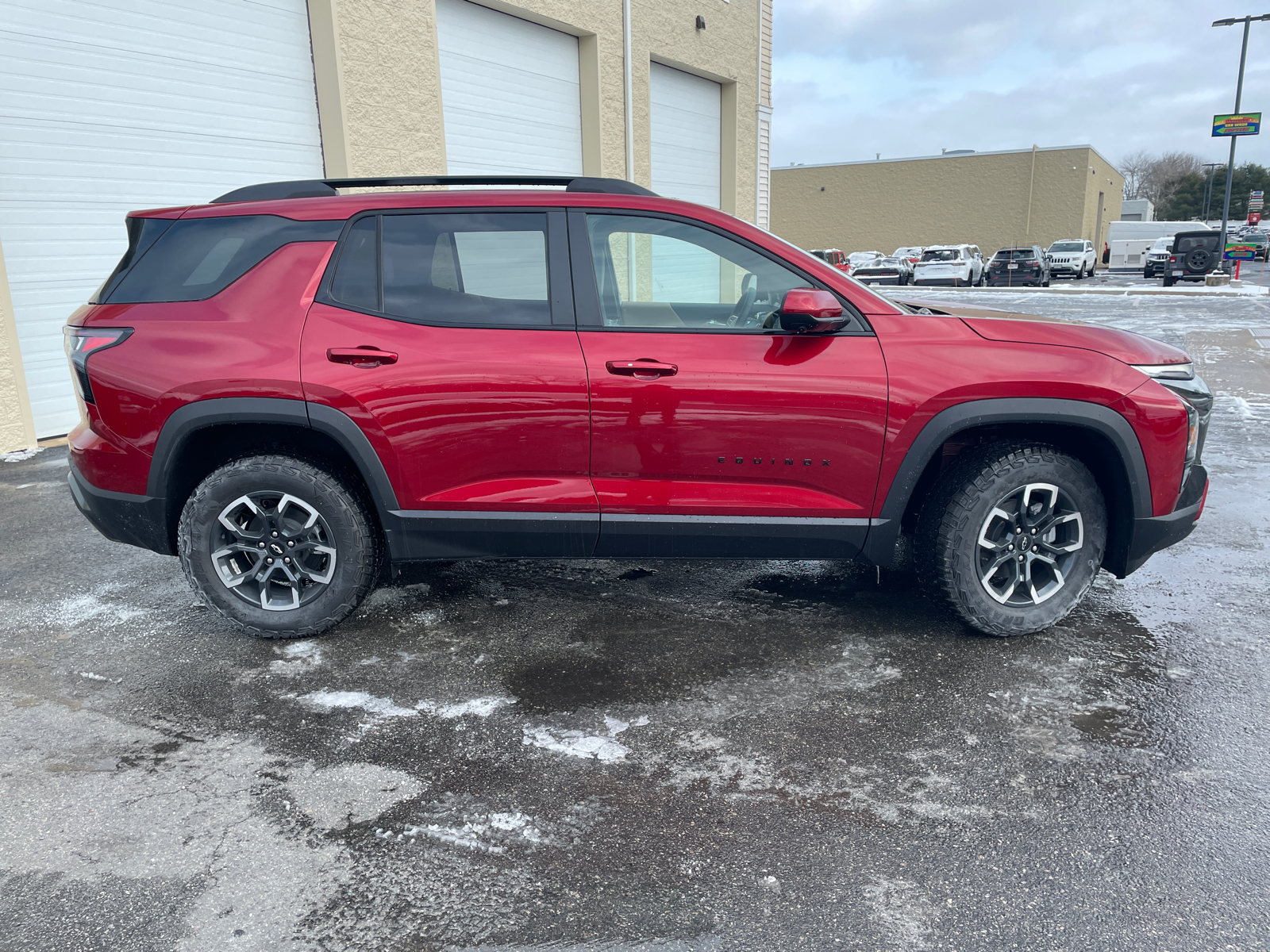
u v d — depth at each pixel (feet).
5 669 9.72
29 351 20.90
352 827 6.90
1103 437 9.47
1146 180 293.84
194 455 10.05
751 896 6.11
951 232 150.00
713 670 9.61
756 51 50.19
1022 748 7.97
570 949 5.61
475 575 12.71
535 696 9.05
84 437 9.96
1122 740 8.10
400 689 9.21
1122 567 10.12
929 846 6.62
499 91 33.65
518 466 9.58
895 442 9.34
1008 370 9.23
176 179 23.22
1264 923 5.80
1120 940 5.65
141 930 5.79
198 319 9.61
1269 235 126.62
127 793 7.37
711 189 49.73
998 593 10.07
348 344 9.36
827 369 9.25
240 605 10.14
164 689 9.26
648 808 7.14
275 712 8.75
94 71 21.16
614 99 38.88
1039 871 6.33
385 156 28.14
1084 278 119.65
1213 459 19.31
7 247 20.15
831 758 7.84
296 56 25.90
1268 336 41.16
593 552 9.97
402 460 9.52
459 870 6.40
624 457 9.48
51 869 6.40
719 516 9.66
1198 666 9.61
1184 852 6.53
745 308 9.71
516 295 9.59
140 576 12.71
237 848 6.64
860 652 10.00
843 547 9.81
